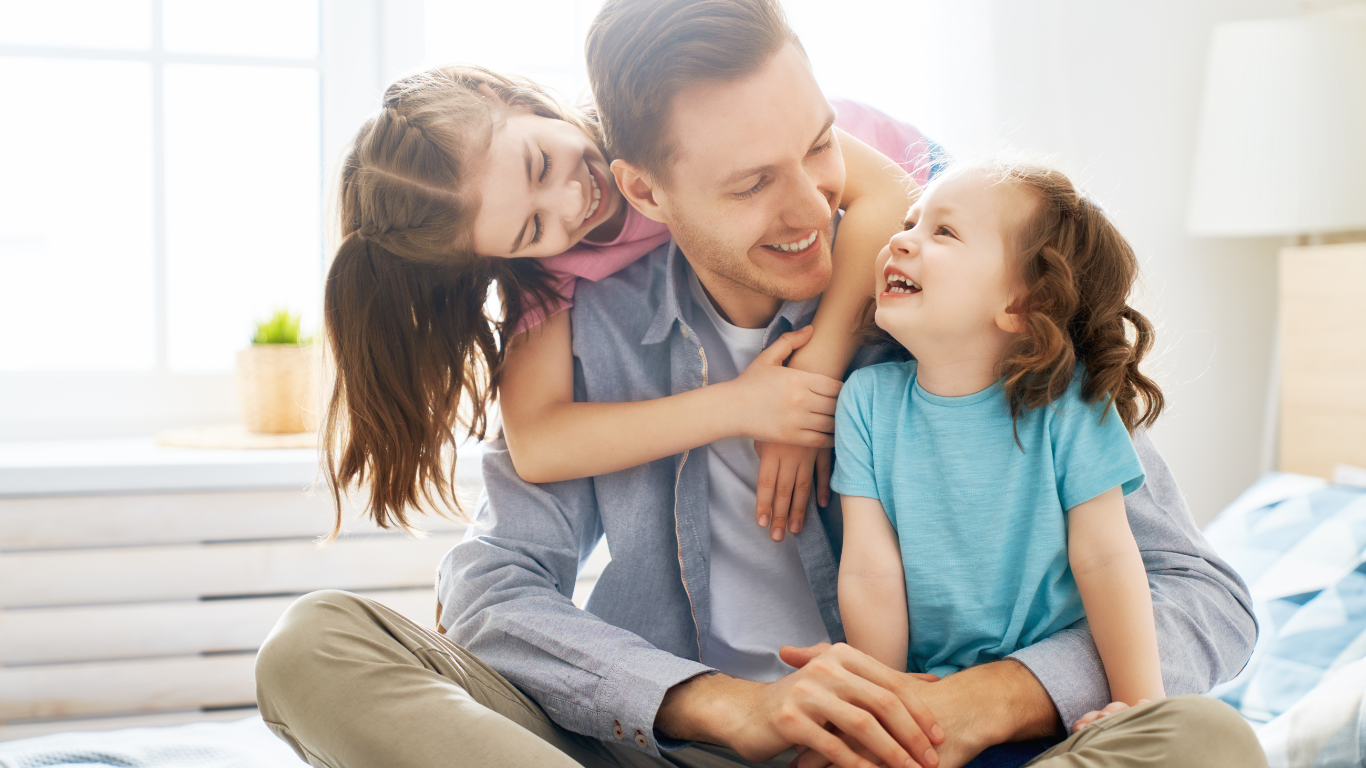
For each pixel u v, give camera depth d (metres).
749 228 0.80
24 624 1.45
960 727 0.69
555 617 0.83
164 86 1.79
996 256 0.77
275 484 1.52
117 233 1.81
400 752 0.67
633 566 0.96
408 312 0.90
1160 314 1.88
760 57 0.75
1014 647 0.79
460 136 0.84
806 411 0.85
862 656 0.71
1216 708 0.62
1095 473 0.76
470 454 1.58
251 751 1.01
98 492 1.48
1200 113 1.82
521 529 0.94
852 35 1.77
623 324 0.98
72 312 1.81
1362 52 1.65
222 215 1.84
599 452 0.88
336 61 1.82
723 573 0.97
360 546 1.54
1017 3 1.77
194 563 1.50
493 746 0.66
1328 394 1.60
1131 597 0.74
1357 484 1.47
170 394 1.82
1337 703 0.83
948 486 0.80
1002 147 0.87
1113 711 0.69
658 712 0.76
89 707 1.47
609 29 0.79
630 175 0.83
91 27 1.78
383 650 0.74
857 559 0.82
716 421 0.86
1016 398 0.78
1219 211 1.71
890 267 0.81
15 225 1.78
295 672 0.72
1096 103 1.84
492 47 1.87
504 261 0.92
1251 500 1.40
